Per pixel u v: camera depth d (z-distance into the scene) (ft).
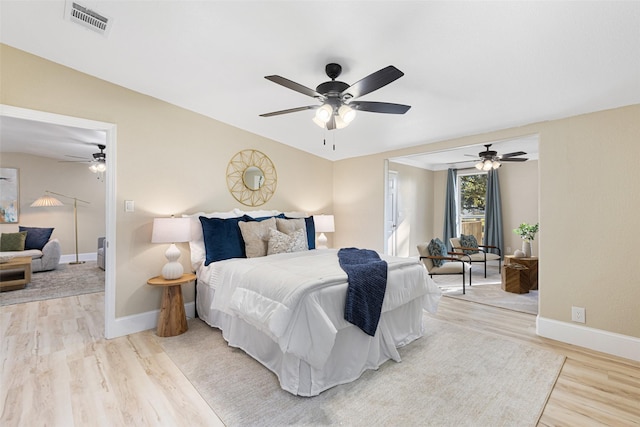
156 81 9.25
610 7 5.25
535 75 7.45
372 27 6.29
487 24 5.93
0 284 14.07
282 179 14.46
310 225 13.51
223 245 10.54
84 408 5.91
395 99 9.23
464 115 10.04
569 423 5.57
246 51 7.55
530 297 13.76
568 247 9.04
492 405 6.07
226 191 12.38
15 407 5.91
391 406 6.06
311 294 6.54
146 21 6.65
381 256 10.37
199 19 6.49
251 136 13.23
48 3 6.24
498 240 20.07
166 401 6.16
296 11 5.99
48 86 8.29
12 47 7.79
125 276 9.66
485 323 10.59
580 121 8.89
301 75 8.49
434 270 14.96
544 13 5.52
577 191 8.90
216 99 10.41
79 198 22.33
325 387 6.63
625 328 8.13
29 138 15.96
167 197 10.65
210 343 8.90
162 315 9.50
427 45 6.73
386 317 8.30
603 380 7.00
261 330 7.09
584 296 8.76
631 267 8.06
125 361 7.79
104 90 9.23
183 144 11.06
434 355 8.21
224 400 6.21
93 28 6.96
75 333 9.57
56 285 15.34
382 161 14.80
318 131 13.01
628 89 7.50
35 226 20.66
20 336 9.30
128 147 9.73
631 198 8.04
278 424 5.55
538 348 8.62
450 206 21.94
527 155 18.63
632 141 8.03
